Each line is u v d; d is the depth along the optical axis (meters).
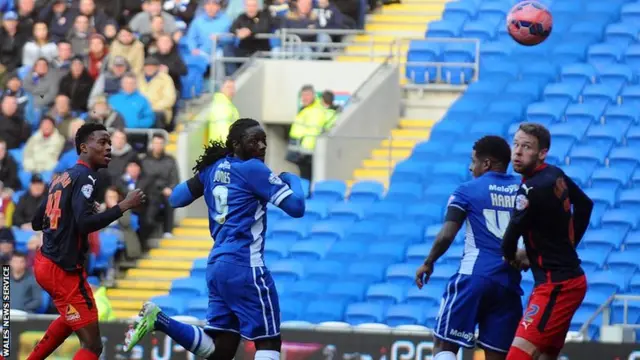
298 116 51.69
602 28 57.22
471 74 55.44
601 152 49.84
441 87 55.25
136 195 27.50
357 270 45.34
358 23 57.81
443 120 52.72
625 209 47.12
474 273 26.02
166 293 46.56
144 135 50.12
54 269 27.56
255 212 26.00
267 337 25.98
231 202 25.95
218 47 56.06
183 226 49.69
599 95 53.06
